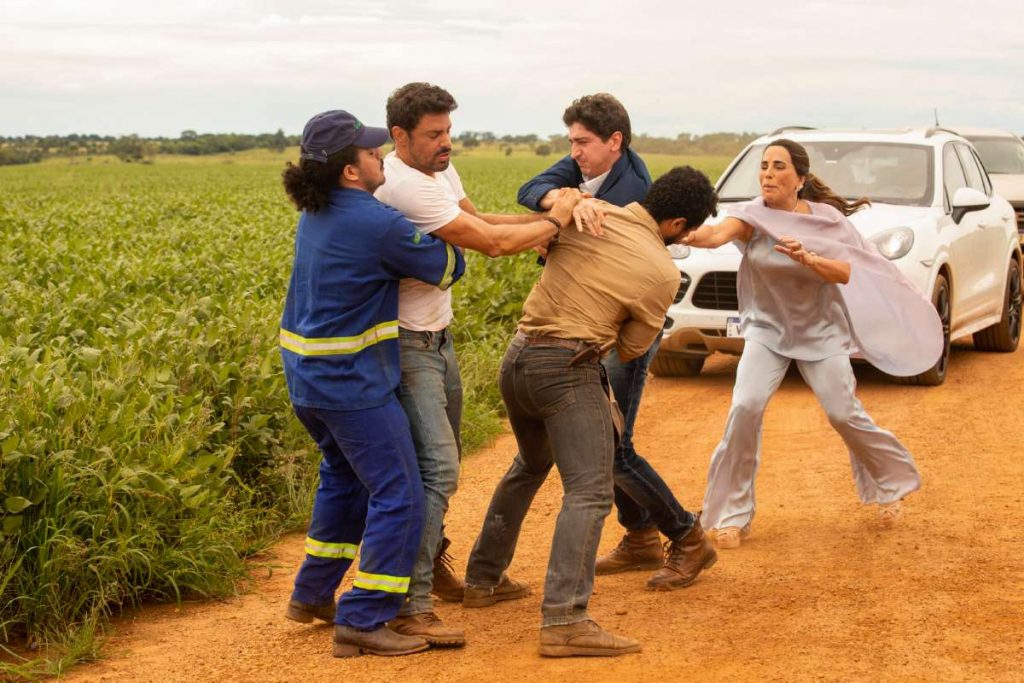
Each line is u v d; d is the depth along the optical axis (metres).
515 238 4.37
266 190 43.59
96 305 8.71
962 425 7.99
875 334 5.71
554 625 4.32
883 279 5.64
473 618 4.88
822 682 3.99
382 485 4.39
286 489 6.40
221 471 5.89
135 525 5.08
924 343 5.76
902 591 4.91
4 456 4.71
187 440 5.48
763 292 5.55
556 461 4.46
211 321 7.36
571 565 4.33
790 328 5.53
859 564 5.30
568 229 4.51
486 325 10.93
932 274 9.09
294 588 4.77
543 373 4.39
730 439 5.57
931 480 6.64
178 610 5.04
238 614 5.02
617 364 4.91
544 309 4.45
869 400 8.95
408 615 4.50
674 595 5.01
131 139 141.38
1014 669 4.07
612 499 4.46
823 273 5.20
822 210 5.64
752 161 10.80
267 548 5.89
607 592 5.13
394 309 4.42
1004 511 6.00
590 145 4.79
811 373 5.57
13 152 126.88
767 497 6.51
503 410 8.96
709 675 4.09
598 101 4.78
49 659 4.44
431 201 4.40
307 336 4.38
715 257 9.25
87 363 6.06
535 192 4.75
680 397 9.40
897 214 9.51
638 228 4.45
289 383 4.51
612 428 4.46
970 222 10.23
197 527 5.30
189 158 144.62
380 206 4.32
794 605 4.81
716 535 5.67
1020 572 5.09
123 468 5.02
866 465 5.76
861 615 4.66
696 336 9.38
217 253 13.23
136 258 12.12
